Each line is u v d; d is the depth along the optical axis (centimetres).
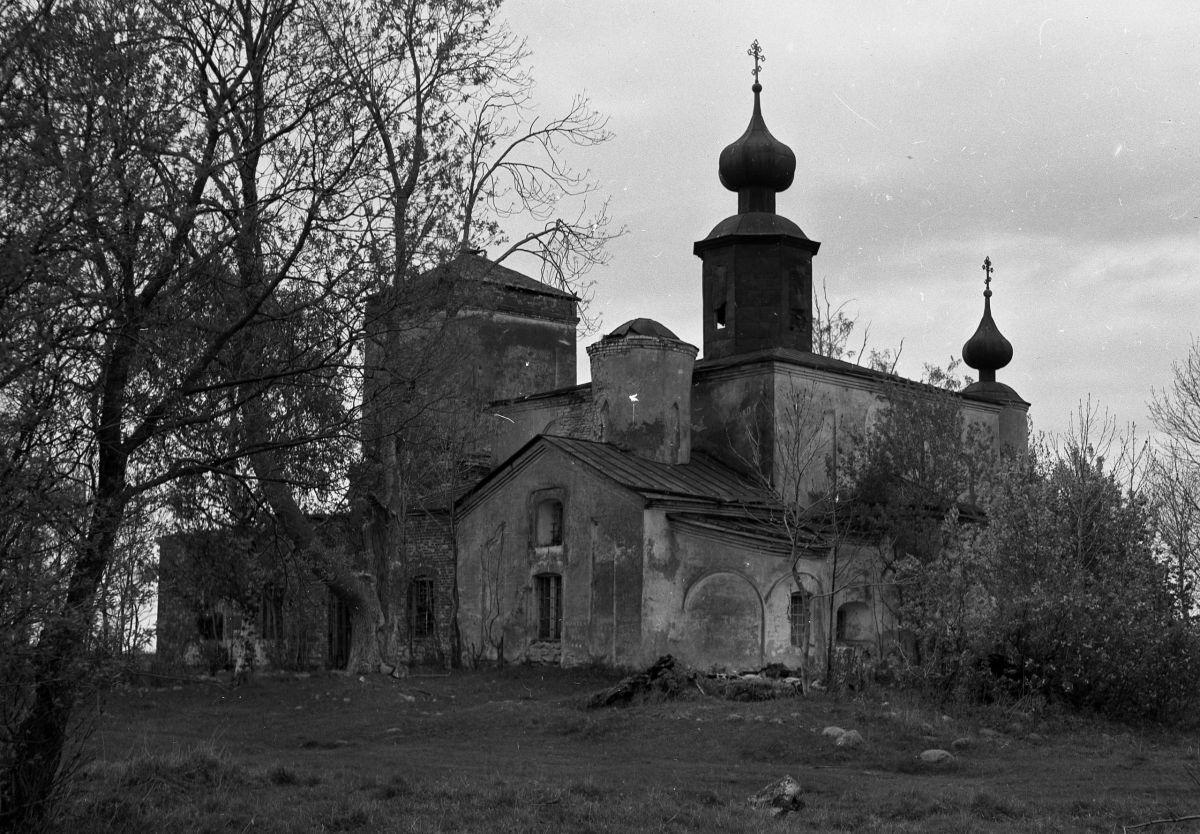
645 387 3962
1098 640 2778
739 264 4353
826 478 4103
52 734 1241
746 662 3444
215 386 1484
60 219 1182
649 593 3525
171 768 1659
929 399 4019
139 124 1297
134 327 1359
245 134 1606
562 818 1463
